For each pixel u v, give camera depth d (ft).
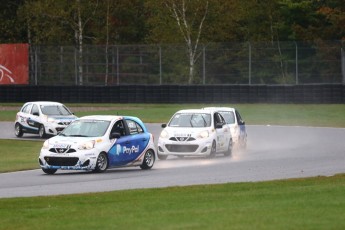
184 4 515.50
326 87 415.03
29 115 301.63
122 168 184.55
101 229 89.51
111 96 440.45
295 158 204.33
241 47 433.89
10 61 463.01
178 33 521.24
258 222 91.71
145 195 122.21
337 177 147.64
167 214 99.55
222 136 214.28
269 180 145.38
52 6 539.29
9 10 581.12
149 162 181.98
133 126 181.27
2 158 225.97
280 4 560.61
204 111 217.15
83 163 168.86
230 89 425.28
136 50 448.65
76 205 111.86
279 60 427.74
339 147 241.96
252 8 561.43
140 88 436.76
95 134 174.40
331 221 92.22
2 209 109.40
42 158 171.01
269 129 325.83
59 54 457.27
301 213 98.22
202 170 173.88
